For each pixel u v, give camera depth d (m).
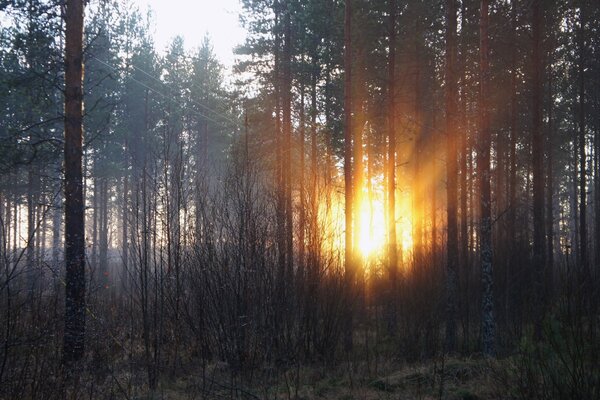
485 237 10.93
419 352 11.64
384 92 19.28
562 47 22.98
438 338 12.12
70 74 10.16
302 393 9.30
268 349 10.73
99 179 38.28
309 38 21.14
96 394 8.03
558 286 10.87
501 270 13.73
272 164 23.20
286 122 22.36
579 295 7.72
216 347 10.97
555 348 7.34
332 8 18.78
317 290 11.63
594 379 6.75
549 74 22.62
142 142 37.50
